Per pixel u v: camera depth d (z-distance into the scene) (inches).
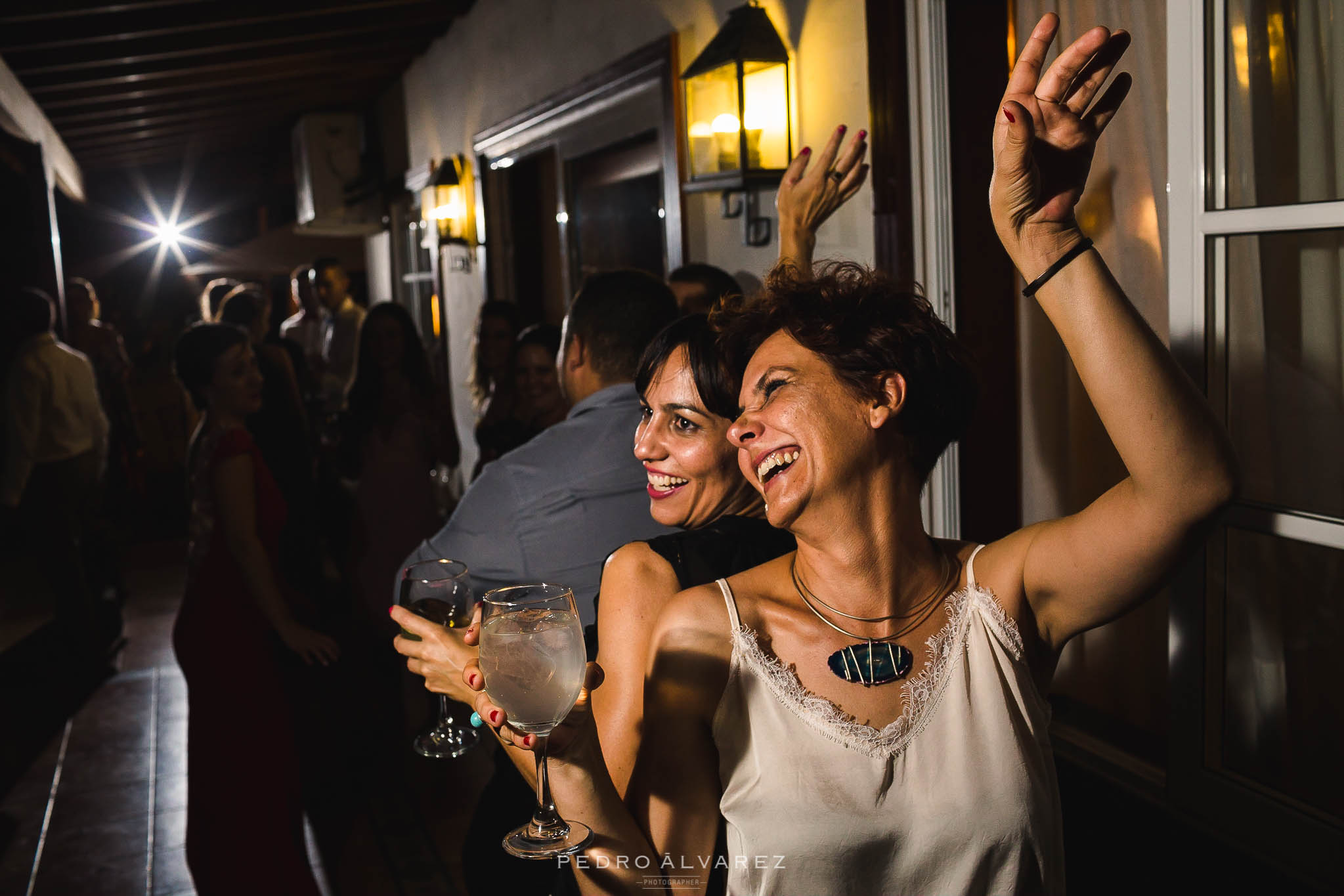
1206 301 66.0
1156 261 79.4
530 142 206.8
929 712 41.7
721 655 43.2
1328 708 61.6
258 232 509.4
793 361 43.5
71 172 313.0
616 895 41.7
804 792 40.6
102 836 125.3
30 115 212.2
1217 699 67.4
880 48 96.8
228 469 96.7
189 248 502.6
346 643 194.9
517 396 159.5
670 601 45.4
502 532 71.1
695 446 55.3
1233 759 67.1
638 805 43.1
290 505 141.3
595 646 58.0
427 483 171.6
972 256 94.6
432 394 173.2
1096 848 78.8
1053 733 85.7
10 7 166.2
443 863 116.7
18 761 148.2
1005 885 41.1
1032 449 94.2
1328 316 60.8
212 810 96.2
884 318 43.4
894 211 96.9
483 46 224.5
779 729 41.4
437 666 46.3
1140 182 79.9
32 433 182.9
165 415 332.2
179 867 117.5
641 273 79.0
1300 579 62.6
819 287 44.4
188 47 211.8
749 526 52.2
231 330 100.1
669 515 57.2
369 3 209.5
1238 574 65.8
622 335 75.5
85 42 196.7
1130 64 79.6
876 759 40.6
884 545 43.6
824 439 42.5
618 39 160.4
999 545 46.1
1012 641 43.0
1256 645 65.2
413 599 60.4
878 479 43.6
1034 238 40.2
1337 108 59.5
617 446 71.1
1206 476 38.9
